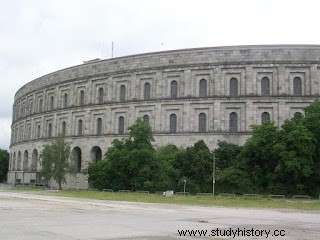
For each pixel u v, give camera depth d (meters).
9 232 20.31
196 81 77.81
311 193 60.34
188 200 50.44
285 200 53.03
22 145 111.38
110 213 32.62
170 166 67.44
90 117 88.69
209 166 66.94
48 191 72.44
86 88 91.06
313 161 60.84
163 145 77.75
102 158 84.81
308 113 65.31
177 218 29.17
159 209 37.69
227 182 63.38
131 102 82.56
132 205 42.50
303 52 73.50
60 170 80.88
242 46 75.69
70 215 30.09
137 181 67.44
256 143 63.03
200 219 28.61
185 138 76.44
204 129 76.25
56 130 96.25
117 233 20.73
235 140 73.56
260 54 74.69
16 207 36.75
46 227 22.55
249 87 74.25
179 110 78.12
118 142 73.38
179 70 79.06
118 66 85.75
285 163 58.44
